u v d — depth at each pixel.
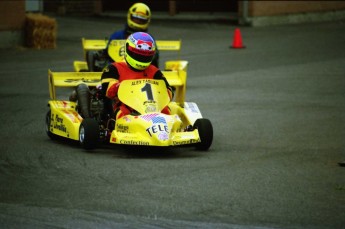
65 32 78.62
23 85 44.94
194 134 26.44
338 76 49.78
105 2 99.75
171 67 42.91
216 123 33.78
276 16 92.56
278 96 41.88
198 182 22.80
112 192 21.50
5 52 61.75
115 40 40.34
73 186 22.17
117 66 28.19
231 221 18.88
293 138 30.48
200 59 59.19
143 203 20.38
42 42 64.94
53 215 19.27
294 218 19.20
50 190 21.72
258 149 28.22
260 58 59.75
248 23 89.38
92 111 28.88
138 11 40.41
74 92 30.88
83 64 44.28
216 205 20.28
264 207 20.16
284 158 26.64
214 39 74.69
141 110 26.97
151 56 27.94
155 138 25.34
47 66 53.97
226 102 39.75
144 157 26.39
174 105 30.03
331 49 65.62
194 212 19.59
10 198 20.83
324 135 31.19
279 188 22.22
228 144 29.14
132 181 22.80
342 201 20.84
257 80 48.09
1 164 25.05
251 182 22.91
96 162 25.39
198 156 26.77
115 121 27.28
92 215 19.27
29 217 19.08
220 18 93.75
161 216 19.22
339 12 101.94
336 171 24.58
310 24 92.69
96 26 85.31
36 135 30.59
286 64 55.97
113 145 28.58
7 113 35.72
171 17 96.31
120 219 18.95
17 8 64.44
